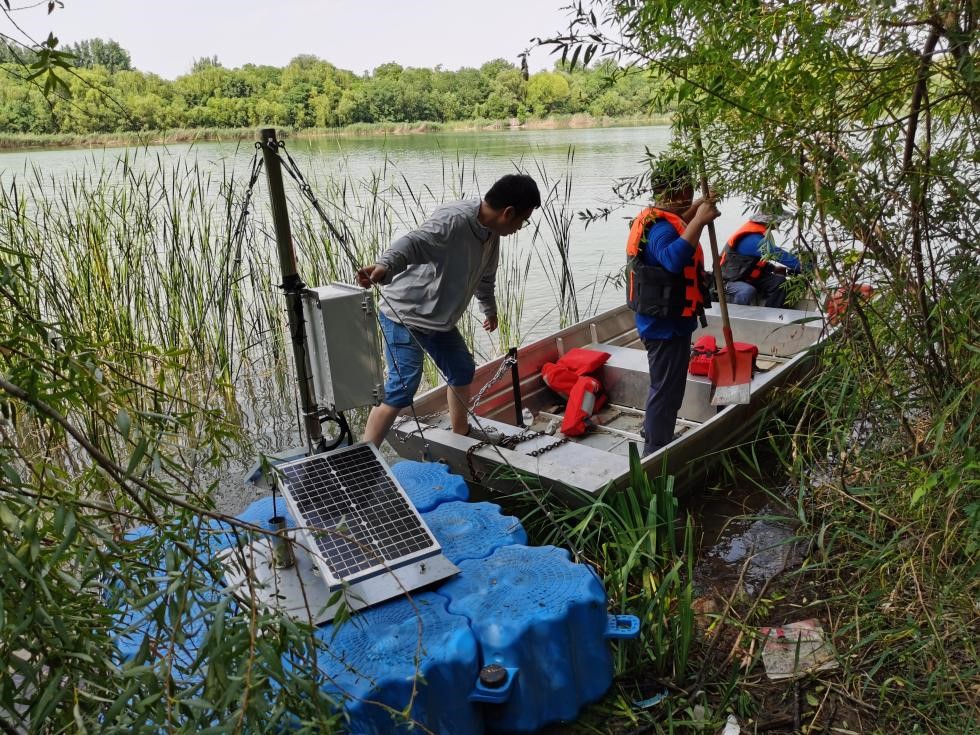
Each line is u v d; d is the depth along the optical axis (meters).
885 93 2.37
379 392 2.78
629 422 4.71
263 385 5.84
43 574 1.42
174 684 1.51
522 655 2.39
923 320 2.49
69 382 1.67
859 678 2.64
